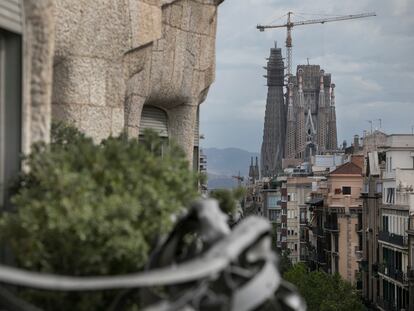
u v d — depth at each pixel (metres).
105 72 19.00
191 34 23.14
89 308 10.59
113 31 19.03
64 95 18.38
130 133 21.39
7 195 12.21
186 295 8.61
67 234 10.32
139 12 19.61
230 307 8.88
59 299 10.60
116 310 10.39
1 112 12.64
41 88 12.98
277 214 173.62
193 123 24.09
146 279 7.99
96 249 10.38
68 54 18.23
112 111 19.19
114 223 10.34
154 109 23.78
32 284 7.66
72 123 17.36
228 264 8.95
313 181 152.38
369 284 101.62
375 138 116.81
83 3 18.20
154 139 12.94
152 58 21.91
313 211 132.12
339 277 84.31
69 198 10.49
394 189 91.12
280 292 9.64
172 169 11.82
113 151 11.41
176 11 22.42
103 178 11.01
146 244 10.73
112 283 7.86
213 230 9.44
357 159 118.38
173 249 9.88
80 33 18.28
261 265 9.30
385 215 93.75
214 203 9.72
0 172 12.57
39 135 12.98
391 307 89.62
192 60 23.33
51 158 11.38
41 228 10.44
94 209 10.34
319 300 82.94
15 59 12.75
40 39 12.96
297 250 157.38
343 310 81.81
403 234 86.12
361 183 113.94
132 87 21.19
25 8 12.84
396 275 88.06
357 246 112.12
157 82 22.28
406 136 94.88
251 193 198.75
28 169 12.85
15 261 11.89
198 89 23.83
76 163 11.24
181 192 11.67
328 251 116.75
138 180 11.13
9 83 12.72
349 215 112.06
